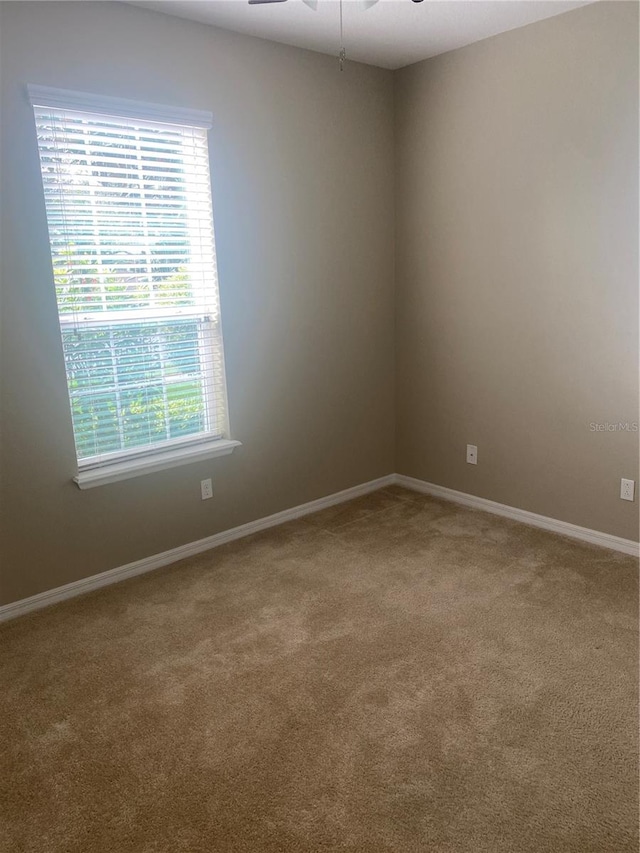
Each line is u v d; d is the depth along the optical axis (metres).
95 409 2.90
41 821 1.71
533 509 3.56
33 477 2.73
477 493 3.84
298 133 3.37
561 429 3.34
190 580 3.03
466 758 1.88
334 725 2.03
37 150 2.53
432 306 3.85
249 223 3.25
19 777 1.86
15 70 2.43
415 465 4.19
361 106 3.63
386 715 2.07
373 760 1.88
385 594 2.84
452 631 2.53
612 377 3.08
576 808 1.70
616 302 3.00
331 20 2.93
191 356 3.19
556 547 3.27
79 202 2.69
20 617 2.74
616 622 2.56
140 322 2.97
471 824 1.66
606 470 3.19
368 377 4.02
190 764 1.89
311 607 2.75
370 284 3.91
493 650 2.40
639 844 1.59
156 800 1.77
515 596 2.79
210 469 3.32
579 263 3.10
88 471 2.90
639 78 2.75
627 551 3.18
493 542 3.35
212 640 2.53
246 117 3.14
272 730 2.02
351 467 4.05
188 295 3.12
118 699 2.19
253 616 2.69
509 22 3.04
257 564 3.18
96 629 2.63
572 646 2.41
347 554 3.26
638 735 1.96
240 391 3.38
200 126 2.96
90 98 2.60
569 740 1.94
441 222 3.69
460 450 3.88
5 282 2.53
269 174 3.29
